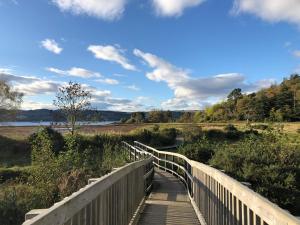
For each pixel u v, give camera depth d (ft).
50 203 39.42
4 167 75.00
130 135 126.11
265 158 33.99
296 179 31.17
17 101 155.74
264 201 9.40
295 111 248.11
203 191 23.85
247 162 32.99
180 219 25.63
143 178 32.24
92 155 67.92
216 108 324.60
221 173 16.42
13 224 32.71
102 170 50.08
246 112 286.46
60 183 42.68
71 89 110.32
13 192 37.65
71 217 10.20
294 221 7.22
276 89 294.46
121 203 19.33
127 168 20.98
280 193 29.12
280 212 8.12
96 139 108.68
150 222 24.66
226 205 15.37
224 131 143.13
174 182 49.42
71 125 110.42
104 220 14.78
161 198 36.06
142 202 30.50
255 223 10.41
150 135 132.98
